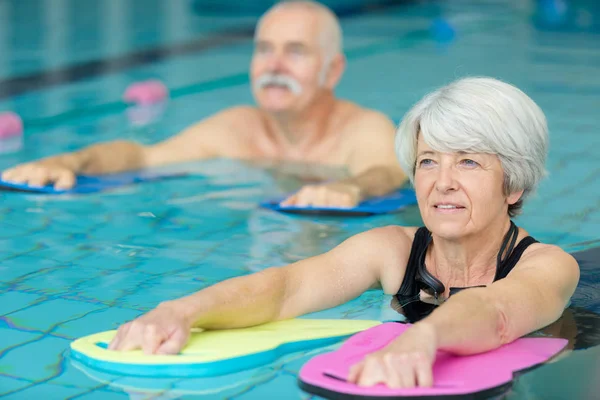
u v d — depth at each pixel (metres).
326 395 2.46
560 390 2.50
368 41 11.49
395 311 3.15
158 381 2.58
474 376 2.54
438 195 2.95
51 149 6.12
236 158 5.92
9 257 3.85
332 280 3.19
